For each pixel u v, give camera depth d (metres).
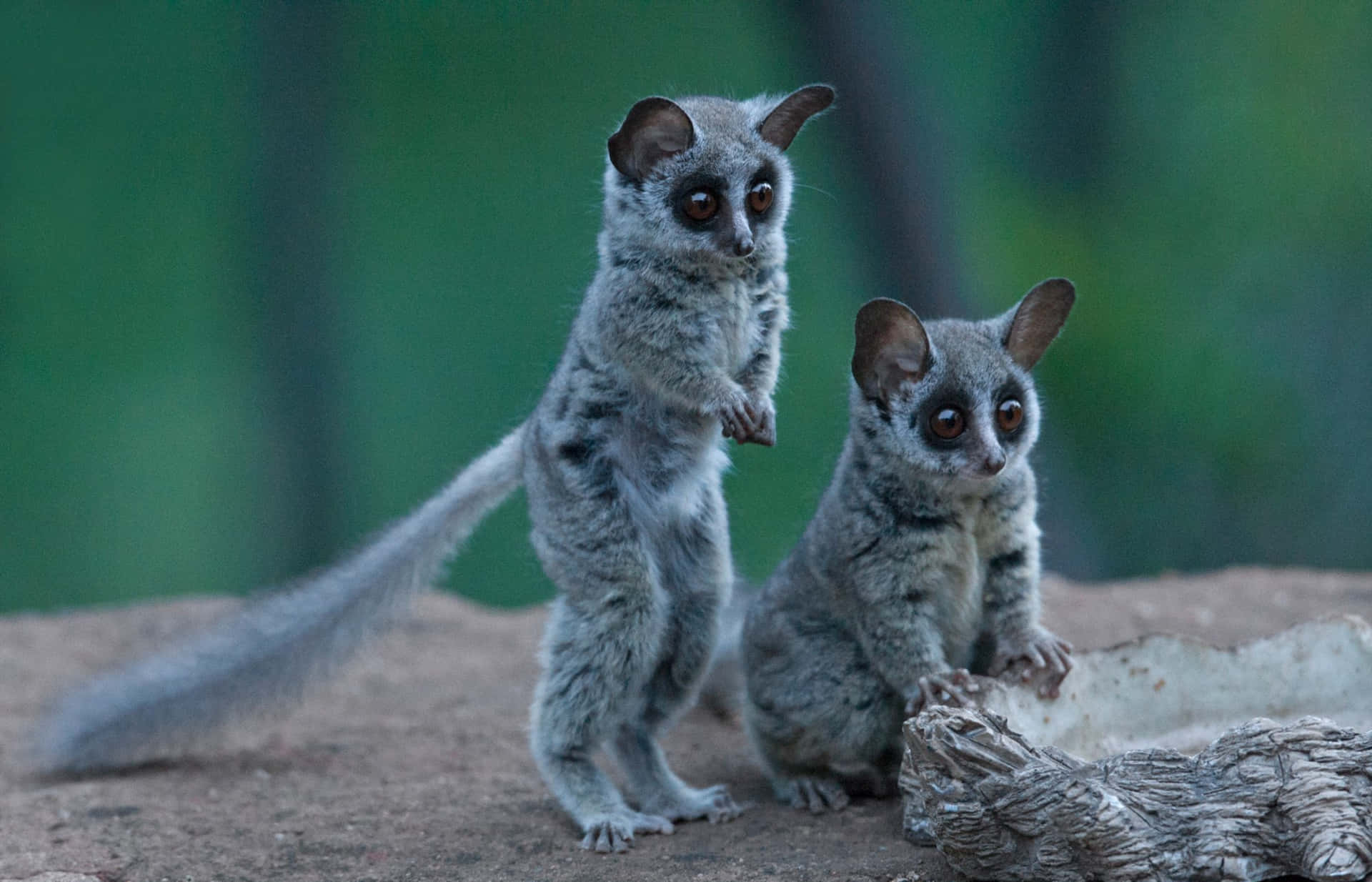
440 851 6.31
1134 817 4.83
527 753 8.02
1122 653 6.48
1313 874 4.70
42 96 22.56
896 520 6.35
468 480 8.00
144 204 22.98
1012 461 6.40
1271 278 19.33
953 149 19.72
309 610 8.15
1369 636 6.36
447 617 11.55
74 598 22.28
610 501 6.73
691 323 6.77
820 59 16.86
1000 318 6.82
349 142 22.50
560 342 7.99
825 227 19.45
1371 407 18.64
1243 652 6.50
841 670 6.60
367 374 22.53
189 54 22.86
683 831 6.51
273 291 22.06
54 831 6.73
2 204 22.53
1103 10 20.58
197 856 6.33
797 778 6.88
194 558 22.36
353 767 7.92
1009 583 6.55
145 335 23.00
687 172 6.76
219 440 22.69
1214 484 18.70
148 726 8.08
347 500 22.25
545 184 22.36
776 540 18.61
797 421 19.28
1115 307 19.12
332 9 21.62
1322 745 4.87
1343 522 18.48
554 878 5.88
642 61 22.34
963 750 5.08
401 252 22.66
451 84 22.75
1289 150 19.47
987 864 5.12
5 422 22.39
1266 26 19.80
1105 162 20.75
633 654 6.71
